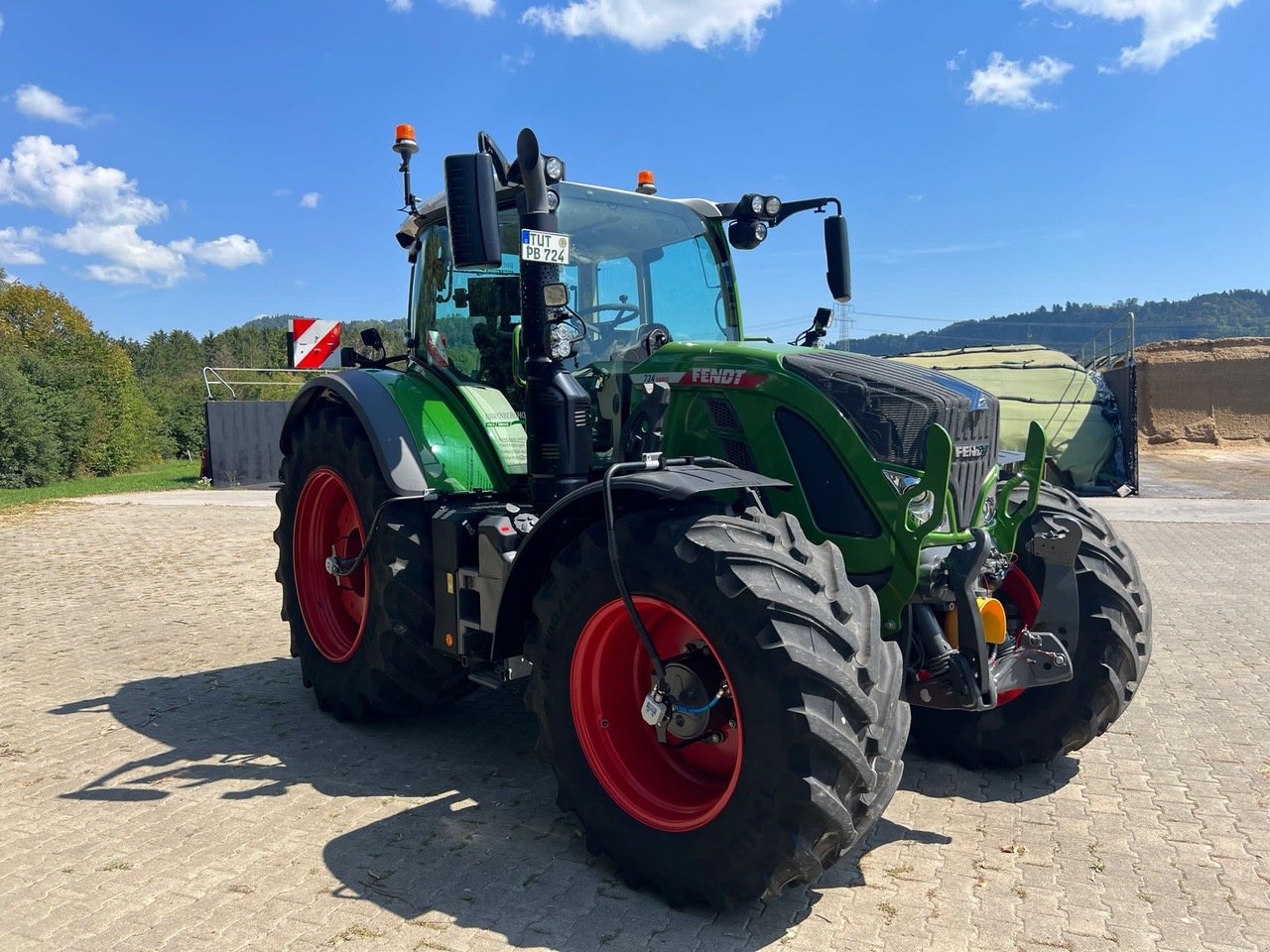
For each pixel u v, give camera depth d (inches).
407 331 193.2
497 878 116.1
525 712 183.3
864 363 135.0
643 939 101.9
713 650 104.2
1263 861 119.3
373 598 158.2
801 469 128.1
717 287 181.9
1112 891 112.1
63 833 128.6
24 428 709.3
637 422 140.0
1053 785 145.7
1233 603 269.6
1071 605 135.6
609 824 115.3
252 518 492.1
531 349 140.8
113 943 100.8
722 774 120.0
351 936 102.0
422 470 157.6
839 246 171.8
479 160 125.0
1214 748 159.8
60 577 330.0
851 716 100.3
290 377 857.5
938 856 121.9
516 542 138.3
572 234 161.8
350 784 145.9
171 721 177.5
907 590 120.3
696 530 107.4
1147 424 1031.6
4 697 192.1
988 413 134.2
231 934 102.4
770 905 109.3
